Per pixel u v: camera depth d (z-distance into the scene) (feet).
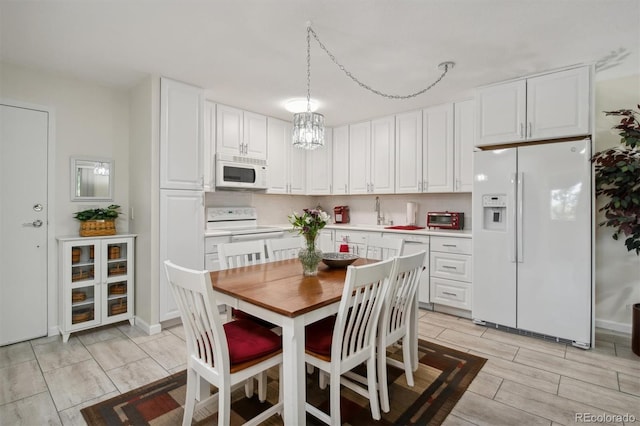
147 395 6.39
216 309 4.47
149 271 9.37
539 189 8.89
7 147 8.61
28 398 6.28
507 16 6.40
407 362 6.72
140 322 9.85
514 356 8.04
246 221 13.48
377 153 13.71
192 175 10.12
